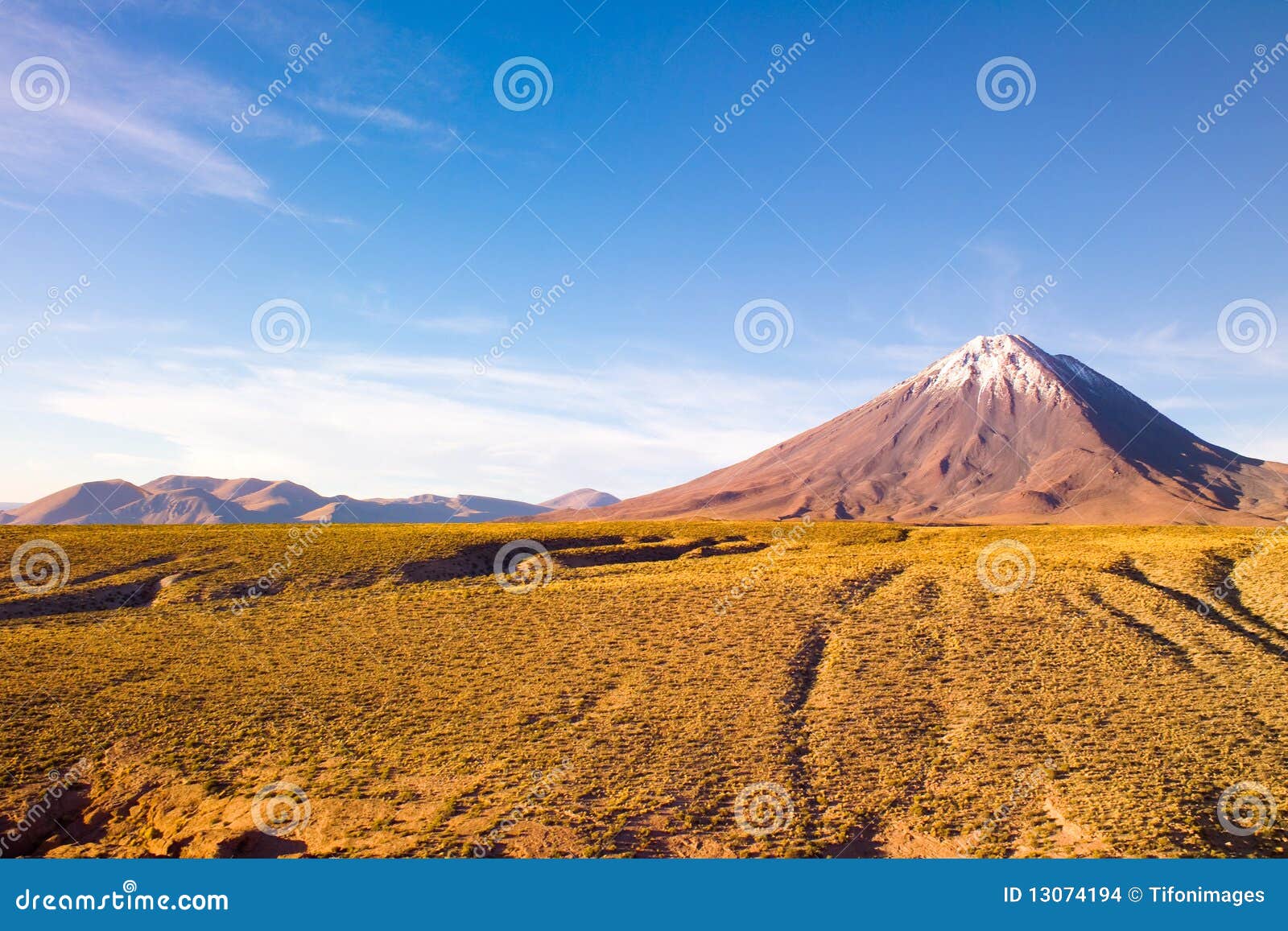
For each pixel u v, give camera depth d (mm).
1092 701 35125
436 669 41312
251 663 42219
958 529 97438
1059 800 26719
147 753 31047
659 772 29328
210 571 64250
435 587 62375
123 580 61719
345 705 36281
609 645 44750
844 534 93938
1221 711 33812
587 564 75688
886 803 26984
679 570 69062
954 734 32344
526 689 38125
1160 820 24875
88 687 37938
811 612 49719
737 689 37531
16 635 47562
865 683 37844
